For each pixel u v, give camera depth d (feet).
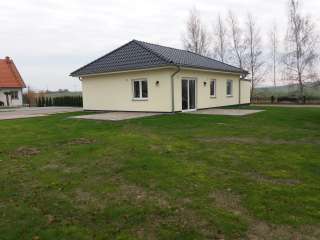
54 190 15.02
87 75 64.90
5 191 14.97
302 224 10.93
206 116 47.65
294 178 16.02
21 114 64.95
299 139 27.20
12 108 101.24
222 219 11.40
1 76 119.75
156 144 25.21
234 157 20.52
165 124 38.83
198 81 60.64
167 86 53.93
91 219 11.73
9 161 20.88
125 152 22.34
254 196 13.55
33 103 122.42
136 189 14.80
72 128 36.94
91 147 24.50
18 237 10.40
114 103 63.00
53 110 79.20
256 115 48.98
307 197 13.37
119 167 18.51
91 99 67.26
